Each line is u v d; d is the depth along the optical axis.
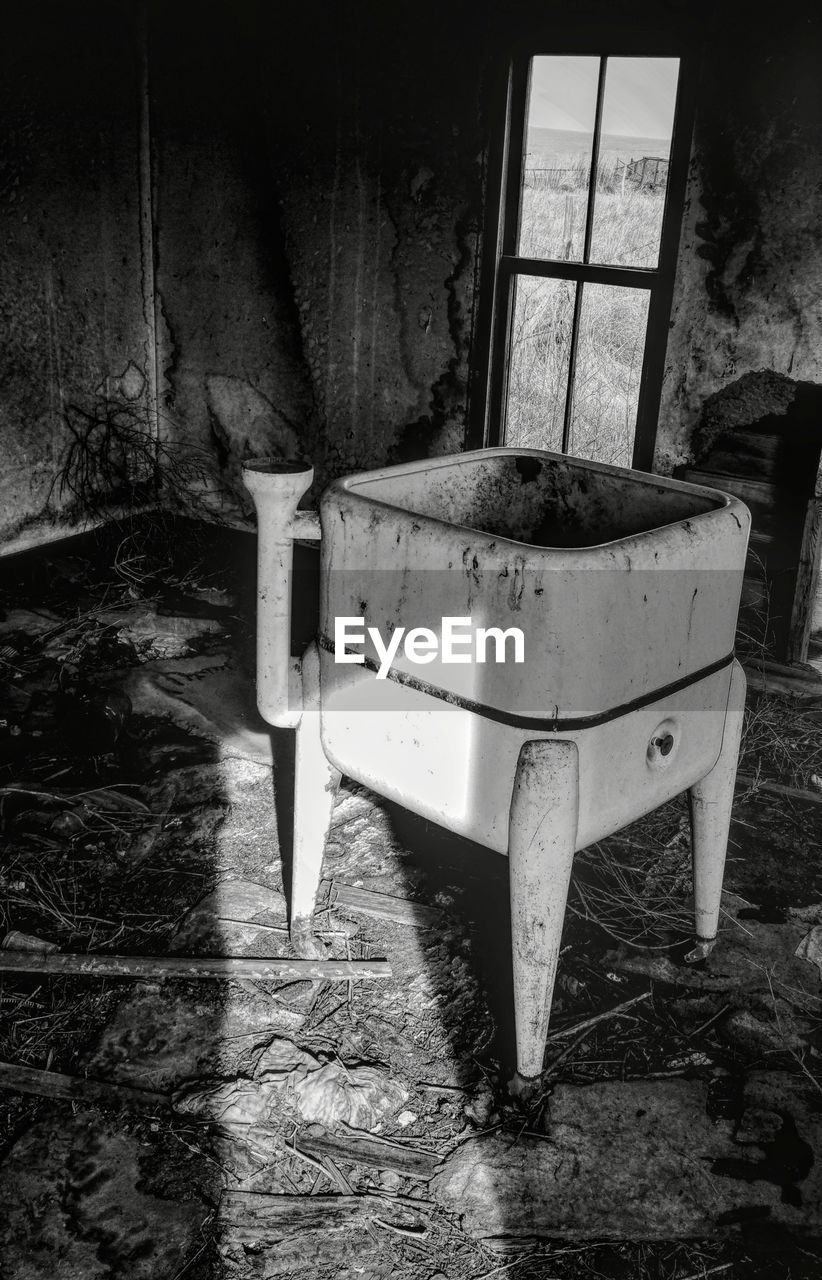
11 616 3.56
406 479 1.99
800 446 3.10
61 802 2.61
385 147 3.58
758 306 3.07
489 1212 1.64
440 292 3.63
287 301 3.98
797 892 2.41
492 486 2.14
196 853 2.48
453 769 1.71
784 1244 1.60
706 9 2.92
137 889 2.36
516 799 1.60
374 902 2.32
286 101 3.73
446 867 2.46
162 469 4.44
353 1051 1.92
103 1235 1.59
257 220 3.94
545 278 3.45
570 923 2.29
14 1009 2.01
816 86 2.82
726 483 3.23
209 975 2.08
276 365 4.09
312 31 3.60
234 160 3.91
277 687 1.95
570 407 3.55
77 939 2.20
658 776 1.79
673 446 3.34
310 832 2.09
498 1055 1.93
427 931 2.24
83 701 3.01
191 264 4.16
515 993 1.75
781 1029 2.00
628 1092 1.86
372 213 3.68
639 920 2.31
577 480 2.06
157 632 3.52
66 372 4.07
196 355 4.29
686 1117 1.82
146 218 4.20
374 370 3.87
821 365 3.01
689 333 3.21
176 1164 1.70
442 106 3.44
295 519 1.84
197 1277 1.53
